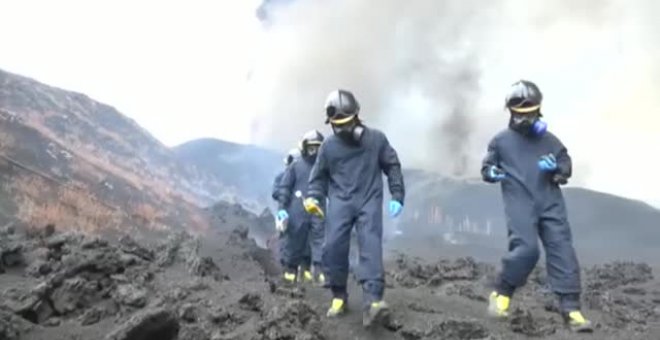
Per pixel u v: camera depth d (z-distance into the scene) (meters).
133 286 6.97
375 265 7.23
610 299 10.42
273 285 7.90
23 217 12.10
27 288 6.68
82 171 18.00
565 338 7.11
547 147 7.87
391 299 8.67
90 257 7.26
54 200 13.96
